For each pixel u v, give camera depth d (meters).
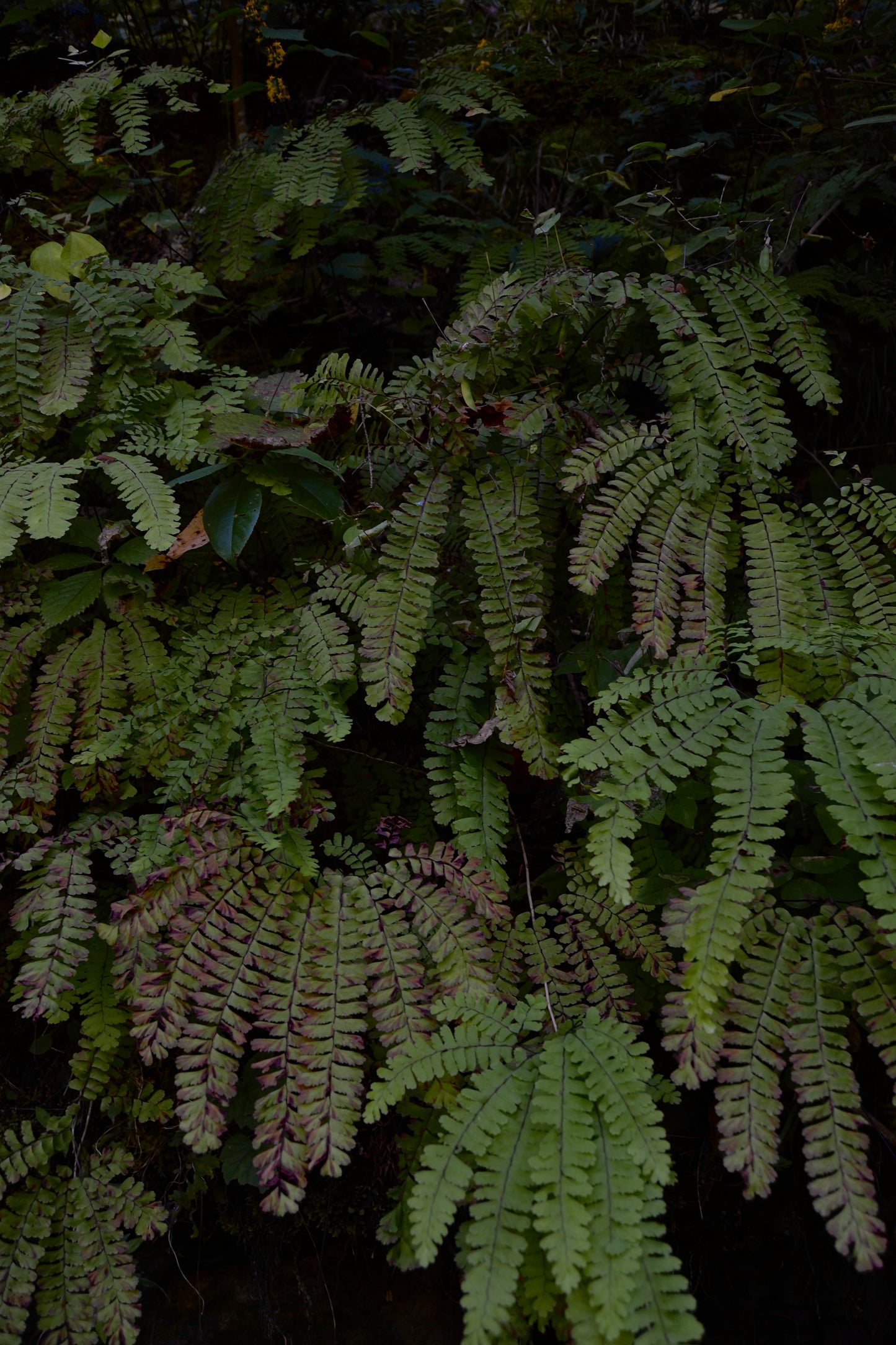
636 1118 1.70
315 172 2.83
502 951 2.14
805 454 3.22
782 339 2.32
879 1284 2.28
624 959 2.25
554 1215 1.57
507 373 2.48
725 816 1.84
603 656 2.38
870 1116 2.15
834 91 3.27
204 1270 2.42
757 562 2.22
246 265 2.91
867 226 3.48
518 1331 1.66
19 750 2.42
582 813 2.20
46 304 2.78
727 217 2.84
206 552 2.66
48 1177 2.12
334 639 2.27
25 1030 2.58
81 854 2.19
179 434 2.43
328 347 3.49
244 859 2.10
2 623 2.42
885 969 1.77
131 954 2.08
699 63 3.60
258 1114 1.81
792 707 2.02
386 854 2.47
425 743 2.65
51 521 2.15
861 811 1.79
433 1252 1.59
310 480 2.40
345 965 1.97
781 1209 2.34
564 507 2.46
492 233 3.52
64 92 2.87
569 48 4.29
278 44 3.39
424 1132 1.93
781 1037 1.73
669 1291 1.53
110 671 2.34
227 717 2.26
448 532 2.50
